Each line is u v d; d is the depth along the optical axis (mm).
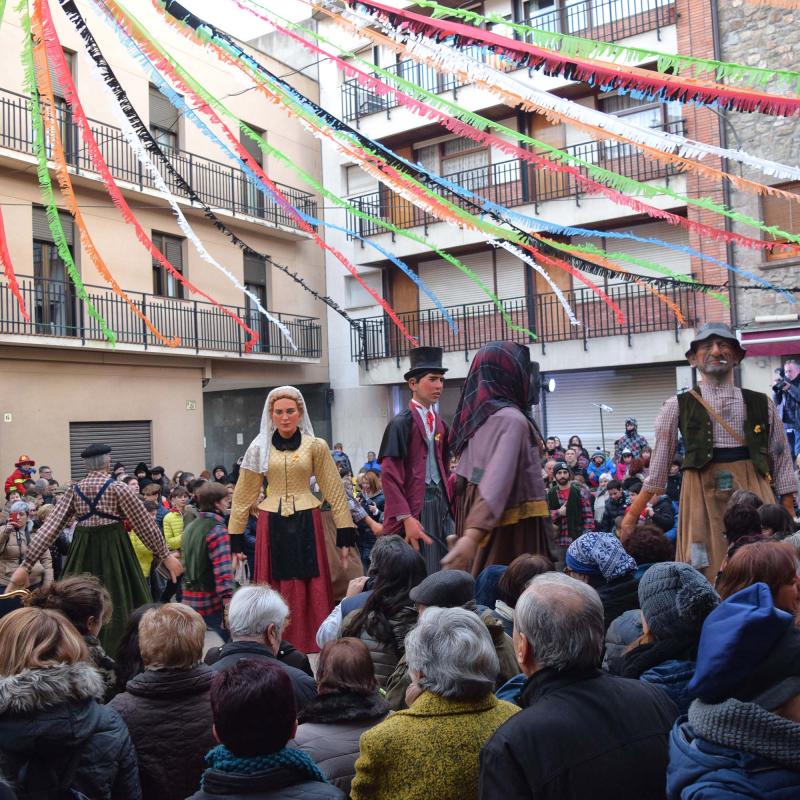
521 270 21219
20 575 5766
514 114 20453
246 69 4168
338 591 5777
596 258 5793
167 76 4172
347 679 2934
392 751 2334
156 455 19906
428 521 4953
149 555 8516
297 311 23547
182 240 20312
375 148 4539
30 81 4027
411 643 2473
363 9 4000
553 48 3768
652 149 4195
